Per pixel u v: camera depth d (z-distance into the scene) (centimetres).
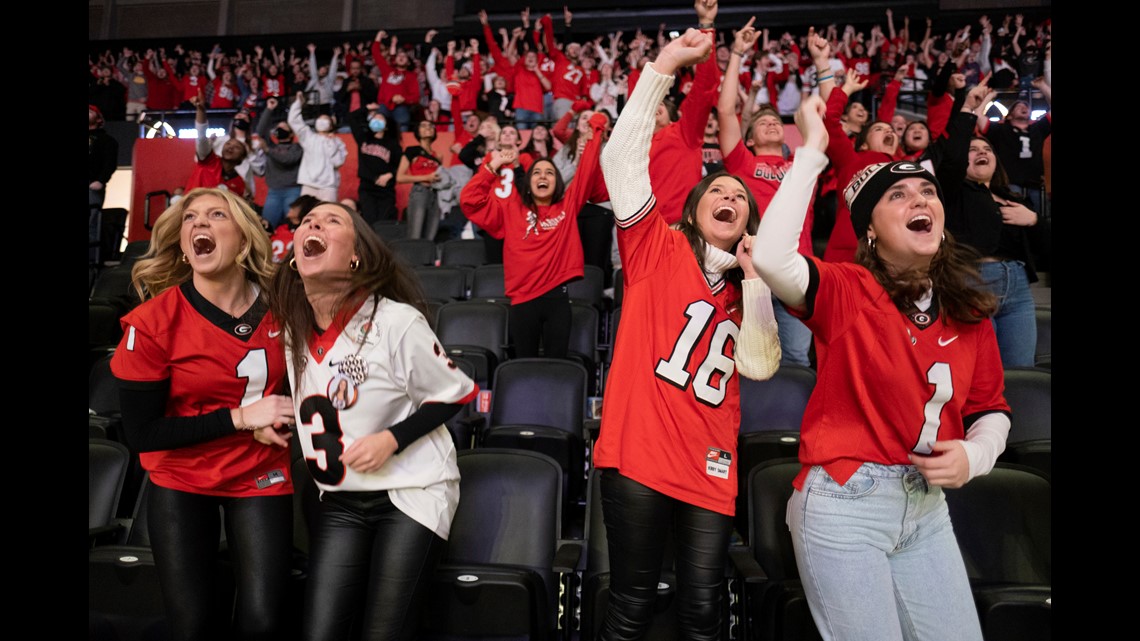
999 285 320
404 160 676
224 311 200
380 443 177
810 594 159
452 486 196
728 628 220
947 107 436
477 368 383
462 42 1243
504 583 208
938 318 155
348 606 183
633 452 180
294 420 192
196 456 193
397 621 179
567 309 372
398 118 908
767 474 233
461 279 526
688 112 331
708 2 255
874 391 154
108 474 260
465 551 237
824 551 154
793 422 296
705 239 198
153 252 206
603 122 369
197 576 191
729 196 196
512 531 239
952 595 157
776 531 226
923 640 158
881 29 1133
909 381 152
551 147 714
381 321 186
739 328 189
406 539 182
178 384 196
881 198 156
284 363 202
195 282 200
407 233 669
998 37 959
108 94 1005
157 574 204
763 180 349
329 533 187
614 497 182
